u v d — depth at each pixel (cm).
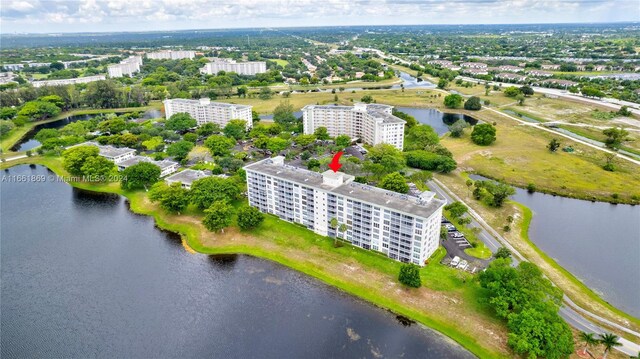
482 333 14712
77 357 14250
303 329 15262
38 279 18412
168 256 19975
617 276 18012
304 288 17425
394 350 14250
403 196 19325
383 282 17425
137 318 15988
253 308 16375
